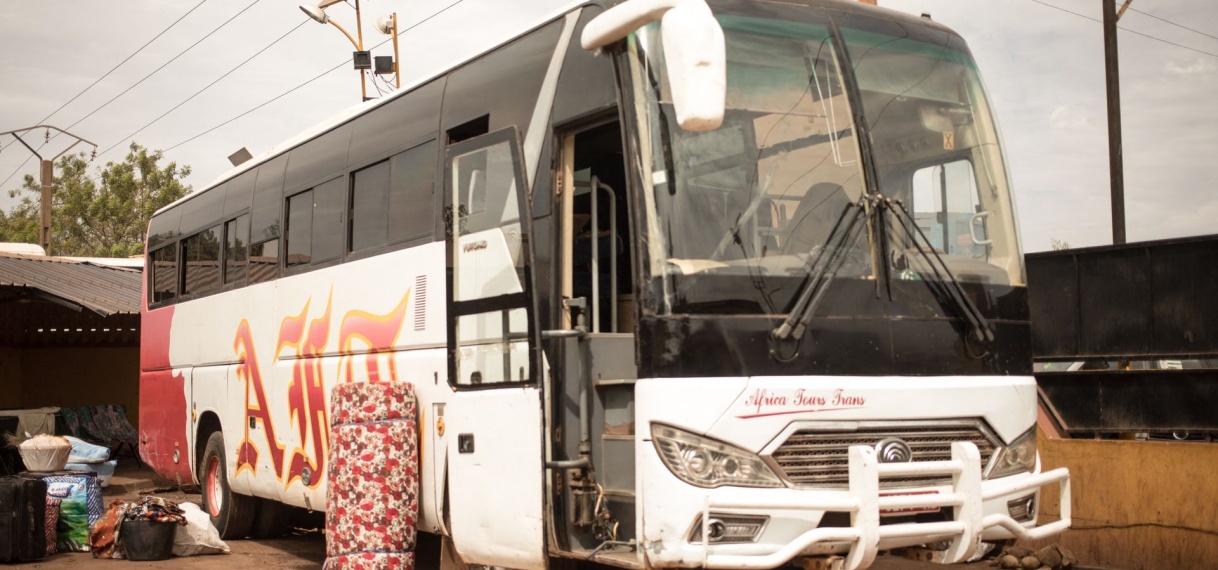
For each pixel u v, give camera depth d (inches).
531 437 249.6
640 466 220.7
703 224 225.1
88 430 792.9
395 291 325.4
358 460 304.2
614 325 269.0
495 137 268.2
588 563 304.5
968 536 227.1
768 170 233.3
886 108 249.4
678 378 217.9
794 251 229.9
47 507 425.1
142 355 560.7
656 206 224.8
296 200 398.0
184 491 673.6
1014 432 245.8
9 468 630.5
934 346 238.2
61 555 422.6
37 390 909.2
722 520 215.8
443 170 308.7
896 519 231.9
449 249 287.1
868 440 227.8
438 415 298.7
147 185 2107.5
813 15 250.7
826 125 241.4
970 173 257.8
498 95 289.9
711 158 229.5
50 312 906.7
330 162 374.9
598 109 250.1
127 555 410.6
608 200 282.5
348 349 349.7
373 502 302.0
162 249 544.1
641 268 223.6
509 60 291.0
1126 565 348.5
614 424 252.7
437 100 318.0
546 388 255.9
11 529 399.9
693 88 204.7
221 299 457.7
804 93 241.4
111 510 421.1
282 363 396.2
